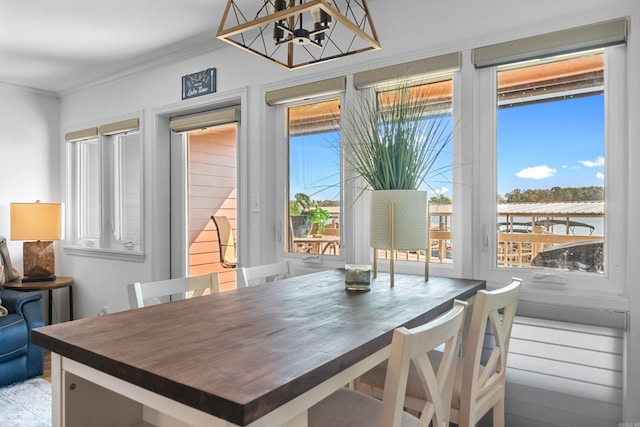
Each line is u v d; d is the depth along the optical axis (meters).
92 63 3.49
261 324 1.23
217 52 3.11
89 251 4.03
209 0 2.48
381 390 1.70
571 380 1.97
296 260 2.79
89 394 1.18
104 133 3.91
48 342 1.10
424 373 0.99
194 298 1.60
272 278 2.81
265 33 2.84
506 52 2.02
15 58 3.38
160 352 0.98
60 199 4.38
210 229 3.32
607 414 1.89
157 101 3.49
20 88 4.08
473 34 2.12
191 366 0.89
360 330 1.17
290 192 2.86
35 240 3.85
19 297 2.95
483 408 1.49
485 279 2.14
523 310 2.03
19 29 2.87
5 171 4.02
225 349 1.00
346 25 1.28
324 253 2.71
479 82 2.16
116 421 1.25
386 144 1.92
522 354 2.08
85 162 4.29
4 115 4.02
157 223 3.51
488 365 1.47
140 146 3.61
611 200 1.88
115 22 2.77
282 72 2.78
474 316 1.34
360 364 1.08
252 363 0.91
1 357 2.74
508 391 2.11
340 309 1.42
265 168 2.88
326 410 1.31
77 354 1.02
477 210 2.16
